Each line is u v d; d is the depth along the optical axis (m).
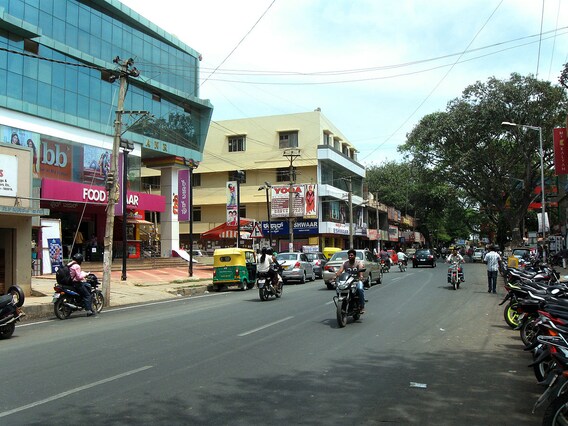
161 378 6.78
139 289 21.12
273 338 9.77
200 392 6.12
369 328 10.94
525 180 43.16
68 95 28.31
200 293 21.94
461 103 41.72
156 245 40.50
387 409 5.50
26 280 17.34
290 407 5.55
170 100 36.88
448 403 5.73
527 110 39.19
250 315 13.27
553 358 5.21
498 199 45.75
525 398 5.95
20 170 17.28
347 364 7.59
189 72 39.12
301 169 50.16
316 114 49.62
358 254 21.31
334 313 13.38
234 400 5.80
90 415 5.29
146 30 34.81
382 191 72.88
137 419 5.15
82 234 32.31
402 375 6.96
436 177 46.06
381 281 24.70
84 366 7.52
